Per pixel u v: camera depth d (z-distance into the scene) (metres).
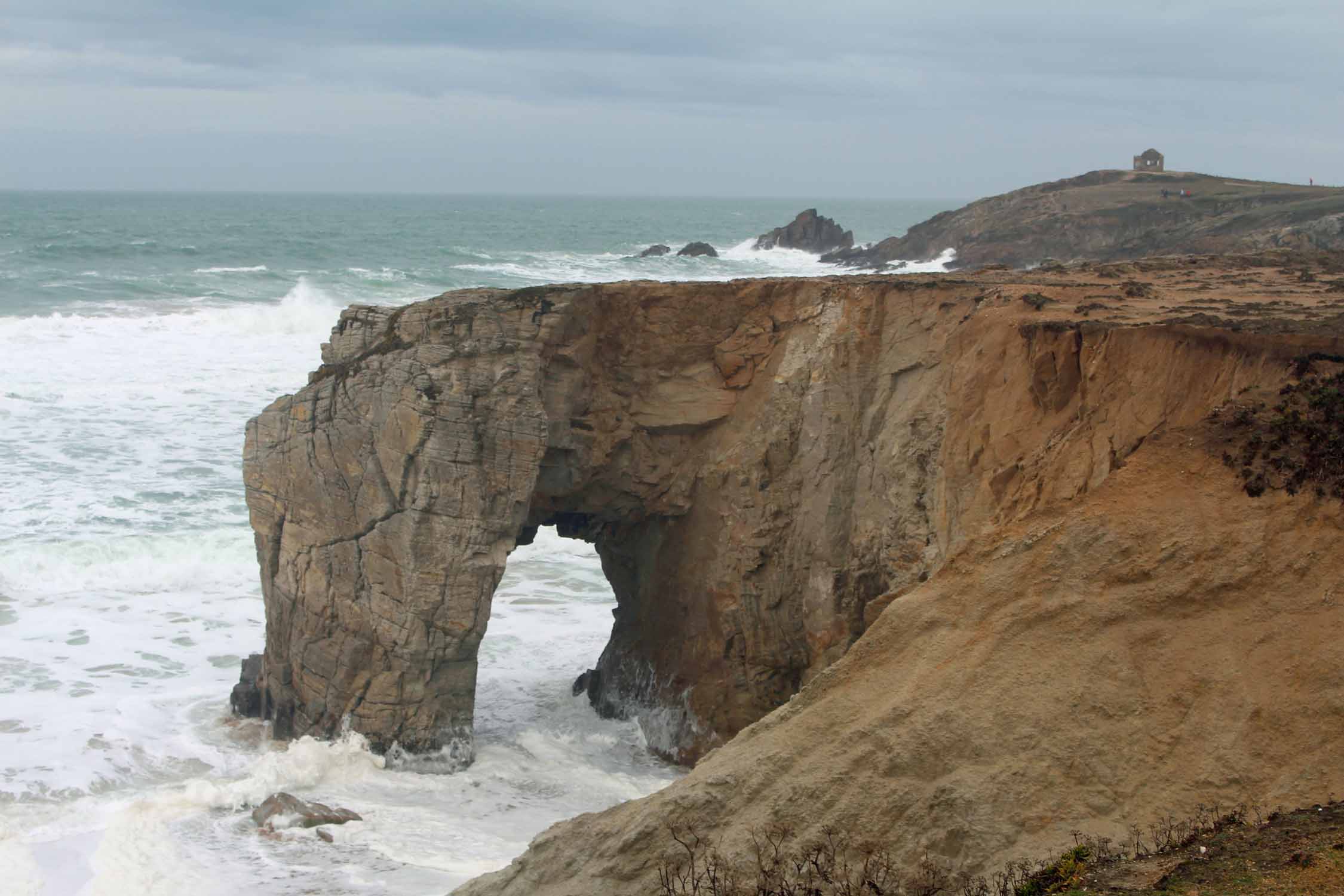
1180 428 16.53
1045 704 14.55
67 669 30.08
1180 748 13.77
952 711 14.90
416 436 25.70
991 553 16.45
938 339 25.39
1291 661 13.81
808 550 26.44
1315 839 12.02
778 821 14.81
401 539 26.05
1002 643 15.36
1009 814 13.89
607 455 28.03
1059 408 20.28
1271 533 14.77
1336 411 15.39
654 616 29.48
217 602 34.91
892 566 24.62
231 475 43.62
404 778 25.55
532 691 30.97
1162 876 12.04
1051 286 26.45
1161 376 18.00
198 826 22.72
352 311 28.52
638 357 28.23
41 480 41.91
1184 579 14.80
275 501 28.16
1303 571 14.38
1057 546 15.75
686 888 14.56
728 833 15.02
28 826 22.44
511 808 24.36
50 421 48.75
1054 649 15.02
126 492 41.38
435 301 27.14
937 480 23.89
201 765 25.67
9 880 20.48
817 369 26.91
